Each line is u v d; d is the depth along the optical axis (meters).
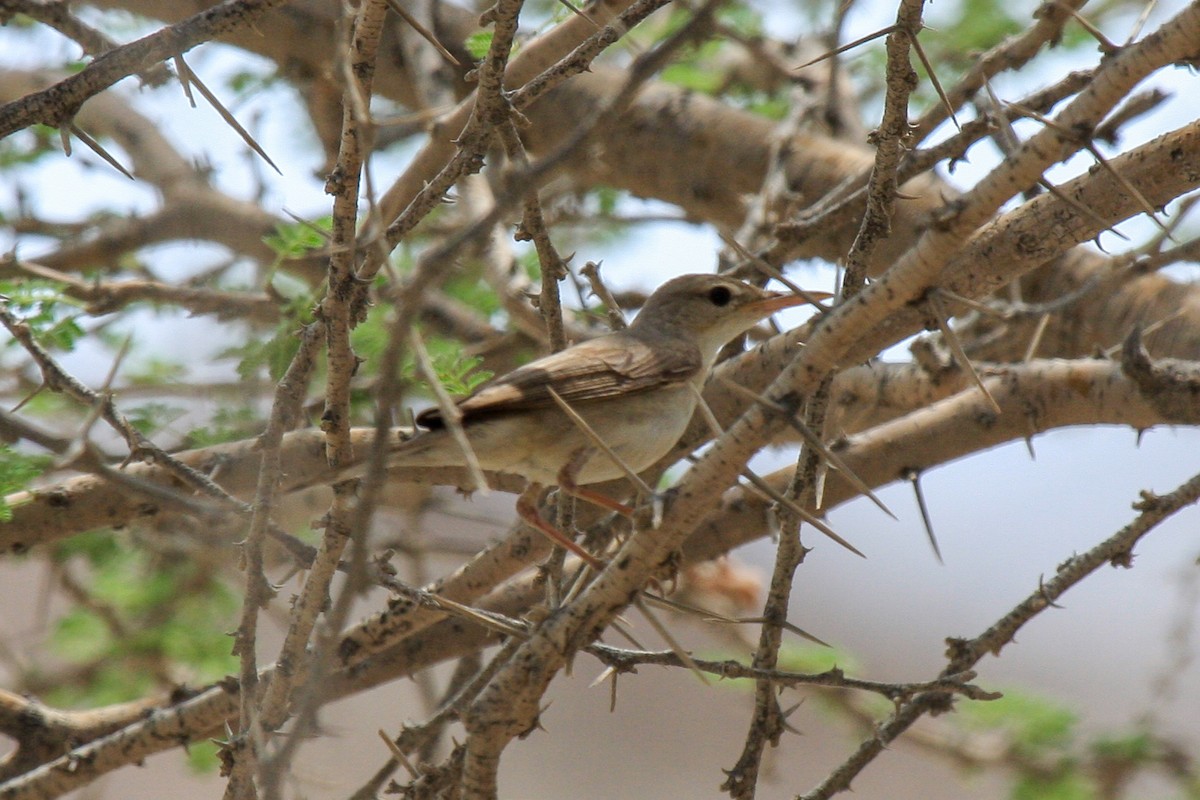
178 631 14.06
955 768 13.74
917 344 10.78
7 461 9.09
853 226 12.90
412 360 9.72
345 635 9.66
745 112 14.91
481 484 4.95
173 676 14.10
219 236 14.80
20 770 10.65
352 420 12.47
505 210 4.65
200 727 9.55
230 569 14.34
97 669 14.12
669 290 11.17
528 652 6.84
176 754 18.66
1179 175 8.10
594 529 10.10
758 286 11.62
